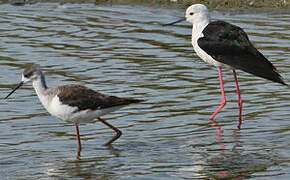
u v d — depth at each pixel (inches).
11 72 645.9
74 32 808.9
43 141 470.3
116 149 451.8
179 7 940.0
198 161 421.1
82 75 637.3
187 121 511.8
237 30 542.0
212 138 469.4
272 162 414.9
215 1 940.0
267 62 522.3
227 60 531.5
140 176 396.8
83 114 446.3
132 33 807.1
